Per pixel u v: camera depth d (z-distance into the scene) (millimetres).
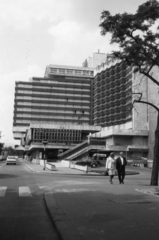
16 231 5504
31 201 9203
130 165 59031
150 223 5570
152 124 79562
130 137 82188
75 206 7477
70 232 4852
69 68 134375
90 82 128625
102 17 15062
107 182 16797
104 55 139750
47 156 77625
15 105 122375
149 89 79812
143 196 9461
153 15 14414
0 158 75688
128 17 14586
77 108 126125
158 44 15492
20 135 123625
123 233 4828
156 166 15109
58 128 80688
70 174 26578
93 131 84688
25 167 38688
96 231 4941
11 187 13227
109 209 7066
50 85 125750
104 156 62625
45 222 6277
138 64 16391
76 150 68500
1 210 7668
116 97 100438
